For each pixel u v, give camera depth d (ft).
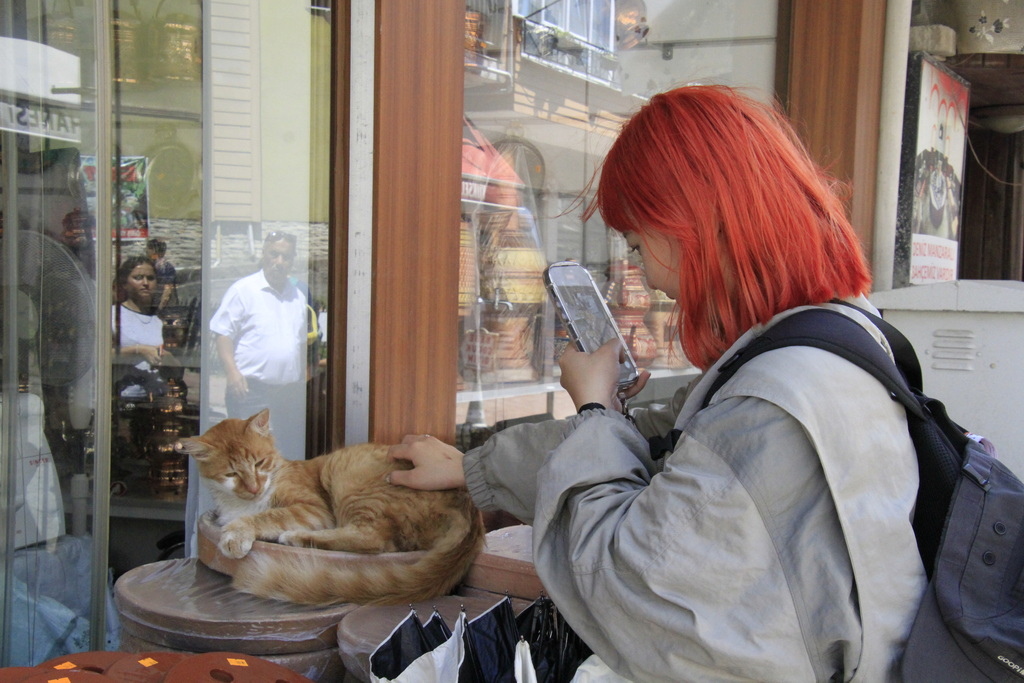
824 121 10.21
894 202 10.81
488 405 8.60
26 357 5.36
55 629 5.59
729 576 3.22
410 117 6.68
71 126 5.39
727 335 3.72
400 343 6.85
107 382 5.66
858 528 3.19
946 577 3.34
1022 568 3.30
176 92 6.94
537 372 9.15
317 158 7.18
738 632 3.21
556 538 3.79
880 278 10.87
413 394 6.98
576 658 4.34
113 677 3.88
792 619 3.21
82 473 5.61
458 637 4.07
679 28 10.56
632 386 5.25
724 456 3.27
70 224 5.44
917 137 11.19
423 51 6.70
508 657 4.28
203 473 6.18
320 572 5.36
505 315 8.73
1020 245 18.74
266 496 6.20
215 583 5.54
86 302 5.51
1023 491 3.47
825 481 3.23
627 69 10.39
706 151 3.60
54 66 5.30
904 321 9.39
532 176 9.36
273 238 7.20
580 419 4.02
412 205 6.79
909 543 3.34
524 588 5.70
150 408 7.10
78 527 5.65
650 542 3.30
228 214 7.09
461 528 5.79
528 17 9.07
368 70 6.68
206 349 7.16
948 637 3.27
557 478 3.73
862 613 3.20
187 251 7.11
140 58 6.82
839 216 3.81
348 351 6.92
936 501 3.49
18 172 5.22
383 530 5.89
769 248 3.57
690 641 3.24
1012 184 17.66
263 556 5.40
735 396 3.35
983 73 13.76
